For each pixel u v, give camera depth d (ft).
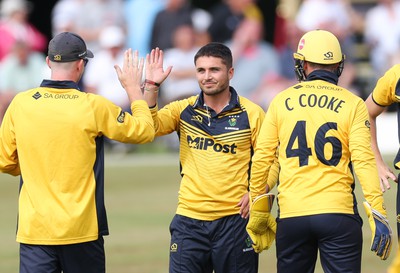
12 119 74.90
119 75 77.97
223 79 78.33
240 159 78.89
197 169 79.00
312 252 74.54
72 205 73.31
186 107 80.38
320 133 73.56
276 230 75.10
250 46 213.05
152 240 119.14
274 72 213.46
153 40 212.02
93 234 73.92
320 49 75.46
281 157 74.90
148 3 213.25
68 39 75.10
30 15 249.75
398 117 80.23
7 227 131.03
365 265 105.91
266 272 103.04
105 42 204.74
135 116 76.38
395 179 81.30
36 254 73.87
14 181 179.63
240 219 78.74
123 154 209.56
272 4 236.84
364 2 246.68
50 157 73.51
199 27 218.18
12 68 204.95
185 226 79.20
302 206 72.90
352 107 73.97
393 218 131.03
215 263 79.36
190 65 208.03
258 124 78.89
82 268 74.49
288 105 74.95
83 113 73.77
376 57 225.15
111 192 158.30
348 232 72.69
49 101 74.18
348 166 74.02
